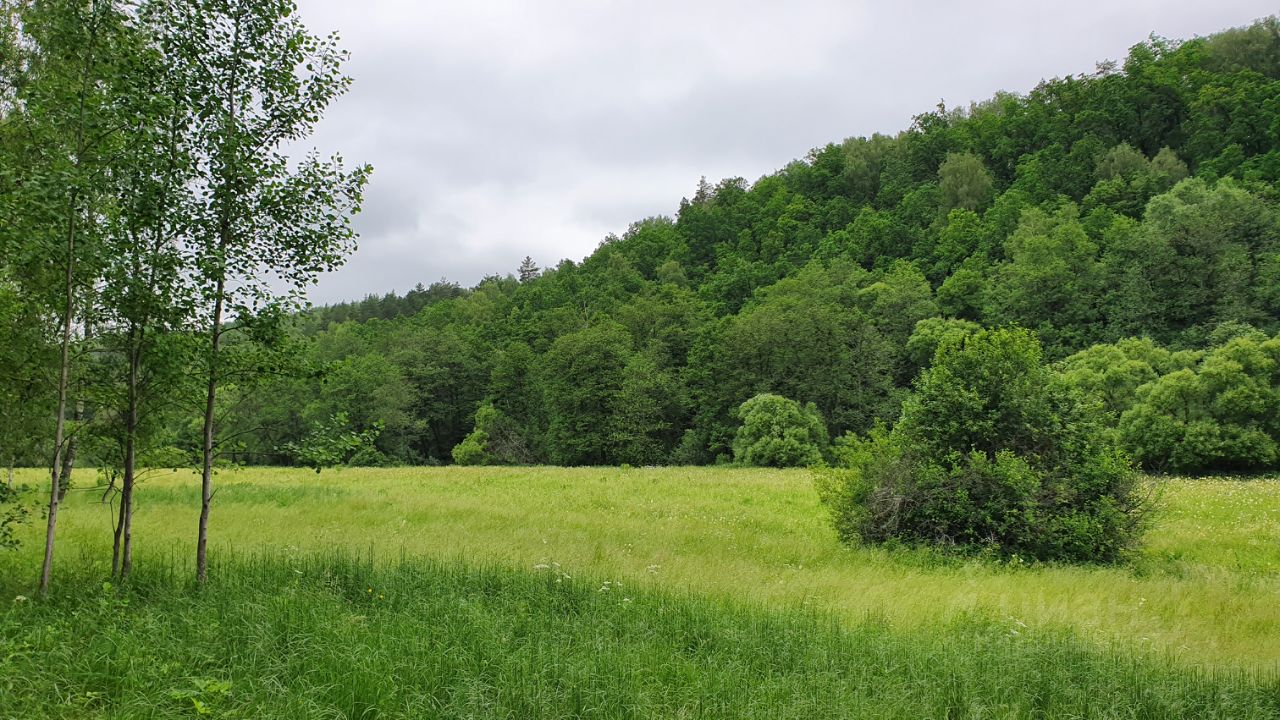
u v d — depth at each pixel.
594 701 5.57
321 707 5.22
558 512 19.55
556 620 7.58
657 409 65.12
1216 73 96.19
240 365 9.16
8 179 8.08
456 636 6.72
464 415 79.06
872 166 120.19
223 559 10.43
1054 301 67.88
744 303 86.88
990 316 69.75
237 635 6.64
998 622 8.41
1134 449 42.50
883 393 64.88
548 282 116.69
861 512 15.47
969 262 77.88
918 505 14.95
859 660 6.75
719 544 14.67
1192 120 91.38
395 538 13.49
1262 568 13.31
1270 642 8.23
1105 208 76.44
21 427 9.48
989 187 97.75
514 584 9.12
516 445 68.50
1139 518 14.38
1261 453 39.47
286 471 35.97
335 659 5.95
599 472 39.97
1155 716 5.92
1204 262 62.38
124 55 8.47
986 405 15.59
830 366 65.56
